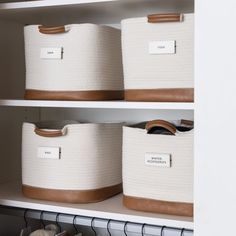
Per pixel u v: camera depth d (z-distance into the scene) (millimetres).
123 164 1686
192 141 1545
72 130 1730
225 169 1386
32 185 1802
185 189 1563
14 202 1782
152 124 1591
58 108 2254
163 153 1585
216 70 1384
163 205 1597
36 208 1747
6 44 2084
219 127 1388
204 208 1416
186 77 1543
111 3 1693
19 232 2148
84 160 1730
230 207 1385
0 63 2049
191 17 1520
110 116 2146
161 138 1587
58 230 1968
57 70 1731
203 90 1402
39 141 1777
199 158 1416
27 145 1817
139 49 1604
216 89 1387
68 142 1734
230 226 1388
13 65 2133
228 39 1366
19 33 2162
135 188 1643
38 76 1774
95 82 1711
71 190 1737
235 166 1374
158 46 1566
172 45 1547
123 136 1683
